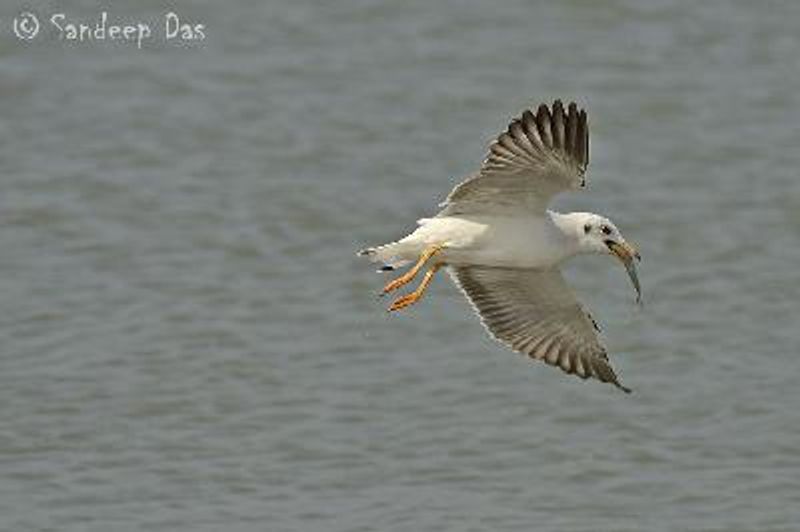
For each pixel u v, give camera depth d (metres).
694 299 22.70
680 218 24.98
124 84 29.12
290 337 21.59
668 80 29.42
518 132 11.67
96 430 19.23
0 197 25.30
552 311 13.13
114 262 23.59
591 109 28.47
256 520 17.34
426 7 32.06
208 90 28.92
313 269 23.53
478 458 18.62
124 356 20.97
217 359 20.97
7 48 30.28
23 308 22.22
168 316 22.08
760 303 22.53
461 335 21.53
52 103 28.38
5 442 18.92
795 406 19.73
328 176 26.11
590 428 19.28
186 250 23.97
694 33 31.09
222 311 22.27
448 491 17.95
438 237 12.45
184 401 19.94
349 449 18.81
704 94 28.95
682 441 18.98
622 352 21.31
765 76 29.55
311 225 24.70
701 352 21.22
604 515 17.47
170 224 24.72
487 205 12.39
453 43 30.70
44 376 20.47
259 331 21.73
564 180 11.93
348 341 21.45
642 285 23.12
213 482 18.12
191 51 30.30
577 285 23.20
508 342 13.19
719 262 23.70
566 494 17.89
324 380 20.50
